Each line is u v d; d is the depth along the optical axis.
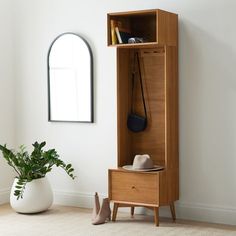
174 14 4.82
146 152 5.08
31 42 5.73
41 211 5.20
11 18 5.80
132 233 4.46
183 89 4.92
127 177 4.77
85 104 5.43
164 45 4.68
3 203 5.70
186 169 4.94
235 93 4.69
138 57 5.07
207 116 4.82
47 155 5.16
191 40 4.86
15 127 5.88
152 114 5.02
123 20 4.97
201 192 4.88
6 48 5.75
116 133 5.28
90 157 5.44
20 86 5.83
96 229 4.59
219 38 4.74
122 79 4.99
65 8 5.50
